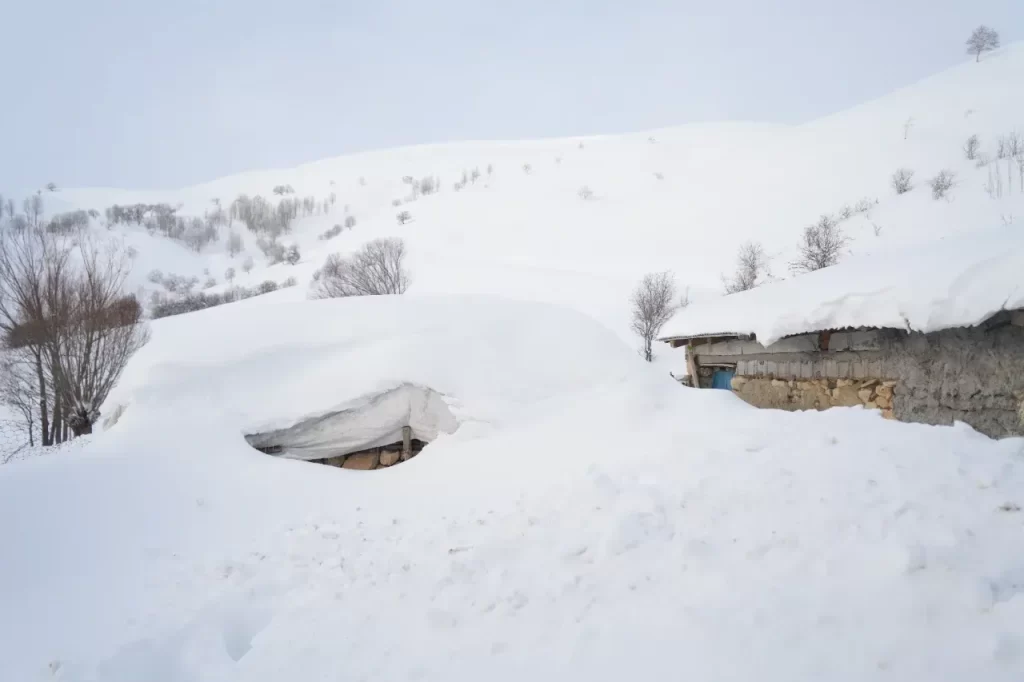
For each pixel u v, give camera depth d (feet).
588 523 11.45
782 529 9.77
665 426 19.15
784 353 27.86
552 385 24.03
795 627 7.15
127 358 42.37
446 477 18.94
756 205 216.95
